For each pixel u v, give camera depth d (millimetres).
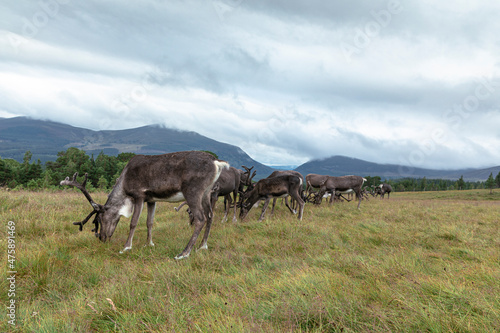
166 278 3854
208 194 6164
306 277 3592
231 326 2439
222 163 5984
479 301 2746
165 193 5922
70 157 79062
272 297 3184
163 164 5906
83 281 4070
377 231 7809
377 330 2340
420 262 4648
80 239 6160
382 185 39812
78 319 2826
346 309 2699
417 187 119375
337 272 4125
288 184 10070
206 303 3047
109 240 6211
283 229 7430
